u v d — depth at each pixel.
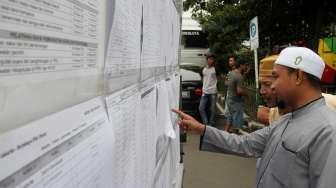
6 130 0.52
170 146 2.59
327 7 13.59
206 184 8.15
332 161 2.55
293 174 2.76
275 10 15.09
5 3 0.51
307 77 2.87
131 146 1.23
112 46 0.99
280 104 3.03
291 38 15.84
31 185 0.57
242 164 9.54
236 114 12.16
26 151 0.56
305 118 2.82
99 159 0.86
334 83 8.40
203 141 3.52
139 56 1.36
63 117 0.68
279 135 2.95
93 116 0.84
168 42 2.36
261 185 3.01
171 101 2.56
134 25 1.25
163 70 2.12
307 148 2.71
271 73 3.15
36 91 0.59
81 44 0.77
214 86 13.62
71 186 0.71
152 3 1.62
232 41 20.31
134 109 1.28
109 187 0.95
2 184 0.51
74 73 0.74
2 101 0.51
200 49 22.39
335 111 2.88
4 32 0.51
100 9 0.90
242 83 12.15
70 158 0.70
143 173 1.48
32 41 0.57
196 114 14.27
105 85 0.95
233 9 16.50
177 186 3.12
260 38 16.62
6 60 0.52
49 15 0.63
